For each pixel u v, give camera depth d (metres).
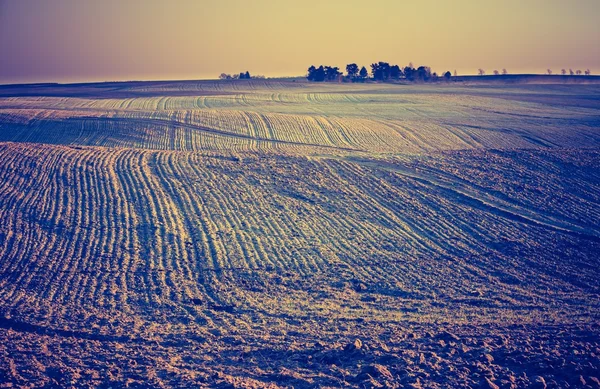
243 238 29.41
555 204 35.34
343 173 41.88
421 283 23.97
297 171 42.25
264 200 35.84
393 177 40.88
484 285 23.80
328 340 17.42
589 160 44.28
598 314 19.78
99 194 36.47
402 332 17.78
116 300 21.77
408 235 30.30
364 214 33.56
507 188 38.28
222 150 52.12
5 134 61.88
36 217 32.09
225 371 15.32
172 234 29.80
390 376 14.14
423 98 112.62
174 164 44.12
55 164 42.88
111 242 28.56
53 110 78.19
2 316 20.05
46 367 15.83
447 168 43.16
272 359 16.05
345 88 148.62
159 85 161.25
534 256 27.41
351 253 27.64
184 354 16.64
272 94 125.12
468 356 15.19
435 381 13.77
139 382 14.68
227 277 24.39
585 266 26.19
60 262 25.91
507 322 18.73
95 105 95.56
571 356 14.59
